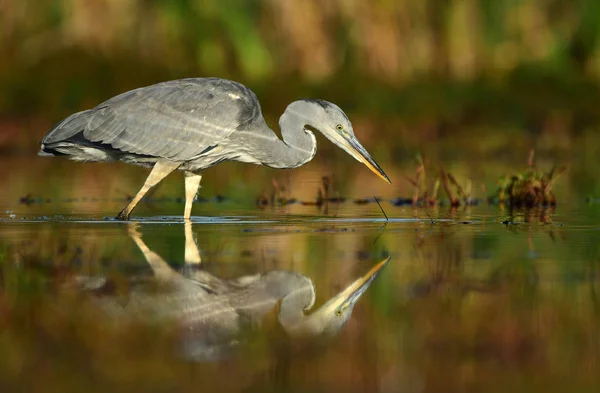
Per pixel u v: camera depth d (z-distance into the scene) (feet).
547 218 43.91
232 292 28.58
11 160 77.10
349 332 24.50
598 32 96.32
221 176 68.28
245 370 21.47
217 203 52.26
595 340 23.48
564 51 96.53
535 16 95.66
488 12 94.53
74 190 58.34
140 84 86.89
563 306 26.48
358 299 27.68
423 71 92.99
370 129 85.46
